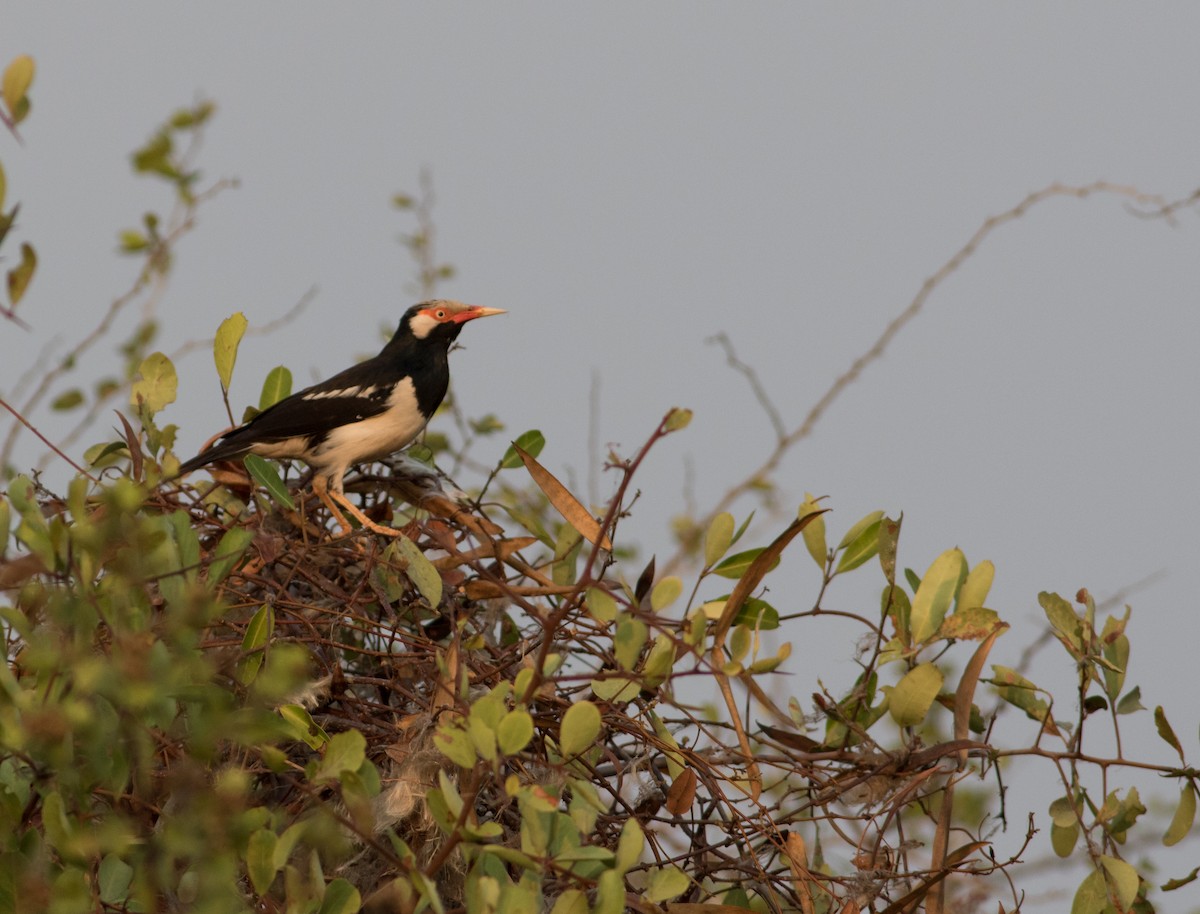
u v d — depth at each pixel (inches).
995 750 323.6
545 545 426.6
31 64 261.6
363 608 385.4
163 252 487.8
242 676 317.4
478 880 251.8
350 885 264.8
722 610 314.2
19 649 314.3
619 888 249.1
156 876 260.1
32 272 271.0
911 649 334.0
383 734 343.0
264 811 263.3
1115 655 336.8
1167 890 325.4
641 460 259.8
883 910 315.6
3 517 273.1
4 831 271.3
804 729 370.9
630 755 363.6
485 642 374.9
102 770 251.8
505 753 248.7
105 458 418.6
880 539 335.6
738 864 336.2
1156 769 320.2
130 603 259.6
